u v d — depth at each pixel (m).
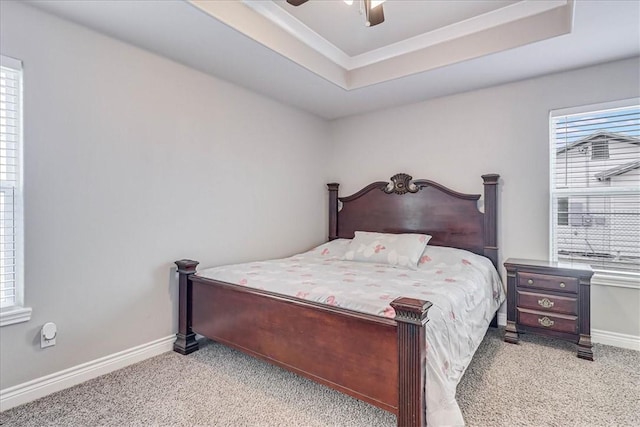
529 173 3.12
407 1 2.41
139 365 2.39
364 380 1.67
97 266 2.25
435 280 2.38
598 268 2.84
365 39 2.95
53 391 2.03
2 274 1.92
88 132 2.20
